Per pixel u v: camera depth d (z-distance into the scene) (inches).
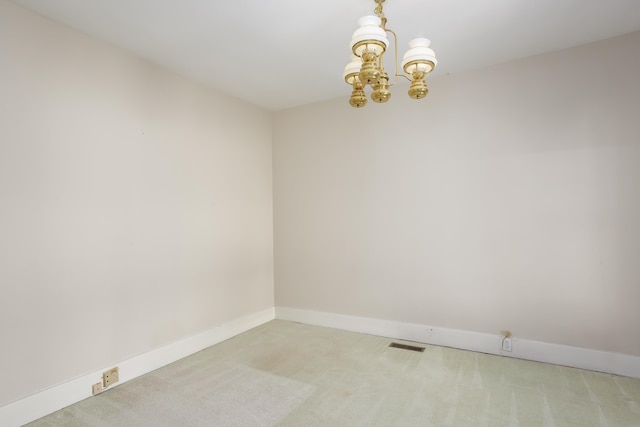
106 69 94.0
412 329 125.0
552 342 103.8
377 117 132.3
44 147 80.7
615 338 96.2
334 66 111.9
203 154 123.5
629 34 94.0
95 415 79.1
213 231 126.6
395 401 83.7
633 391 86.4
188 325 115.6
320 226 145.3
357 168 136.6
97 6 77.5
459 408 80.1
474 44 98.4
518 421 74.7
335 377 96.9
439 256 120.7
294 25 87.3
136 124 101.4
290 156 153.2
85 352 87.5
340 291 140.3
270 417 77.9
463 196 116.6
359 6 78.7
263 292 150.4
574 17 85.0
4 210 74.0
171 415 79.0
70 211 85.3
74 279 85.7
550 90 104.0
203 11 80.4
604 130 97.4
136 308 100.0
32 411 77.0
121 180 97.0
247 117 144.8
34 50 79.2
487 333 112.7
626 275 95.0
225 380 96.0
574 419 75.1
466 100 116.2
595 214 98.6
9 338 74.3
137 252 100.7
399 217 128.0
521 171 108.0
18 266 76.0
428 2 77.5
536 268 106.0
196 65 109.9
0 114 73.5
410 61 67.9
